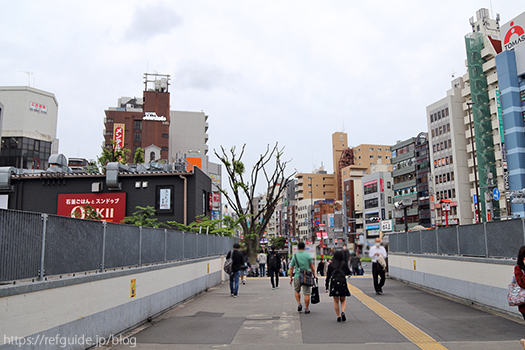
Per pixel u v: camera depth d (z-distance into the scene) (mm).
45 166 66625
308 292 10133
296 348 6617
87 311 6457
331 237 70500
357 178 105062
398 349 6441
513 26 46531
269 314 10055
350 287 16016
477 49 53625
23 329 4828
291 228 125125
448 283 12617
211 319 9453
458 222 57375
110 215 26062
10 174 26266
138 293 8688
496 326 8039
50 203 26234
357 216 94250
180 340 7316
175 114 99375
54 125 70000
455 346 6562
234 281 13867
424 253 15391
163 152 92000
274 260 17062
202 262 15328
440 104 62562
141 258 9141
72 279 5965
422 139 72375
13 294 4656
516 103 45406
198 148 98688
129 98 106062
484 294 10141
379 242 13750
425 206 67875
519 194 27828
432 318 9039
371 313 9859
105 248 7375
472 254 10938
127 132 91688
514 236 8766
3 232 4723
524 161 44406
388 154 114125
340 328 8141
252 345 6883
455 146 59188
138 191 26453
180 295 12023
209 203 30406
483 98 52656
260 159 34531
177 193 26438
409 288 15562
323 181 122562
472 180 57438
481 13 59969
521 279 5262
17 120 64875
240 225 33688
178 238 12328
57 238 5848
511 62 46062
